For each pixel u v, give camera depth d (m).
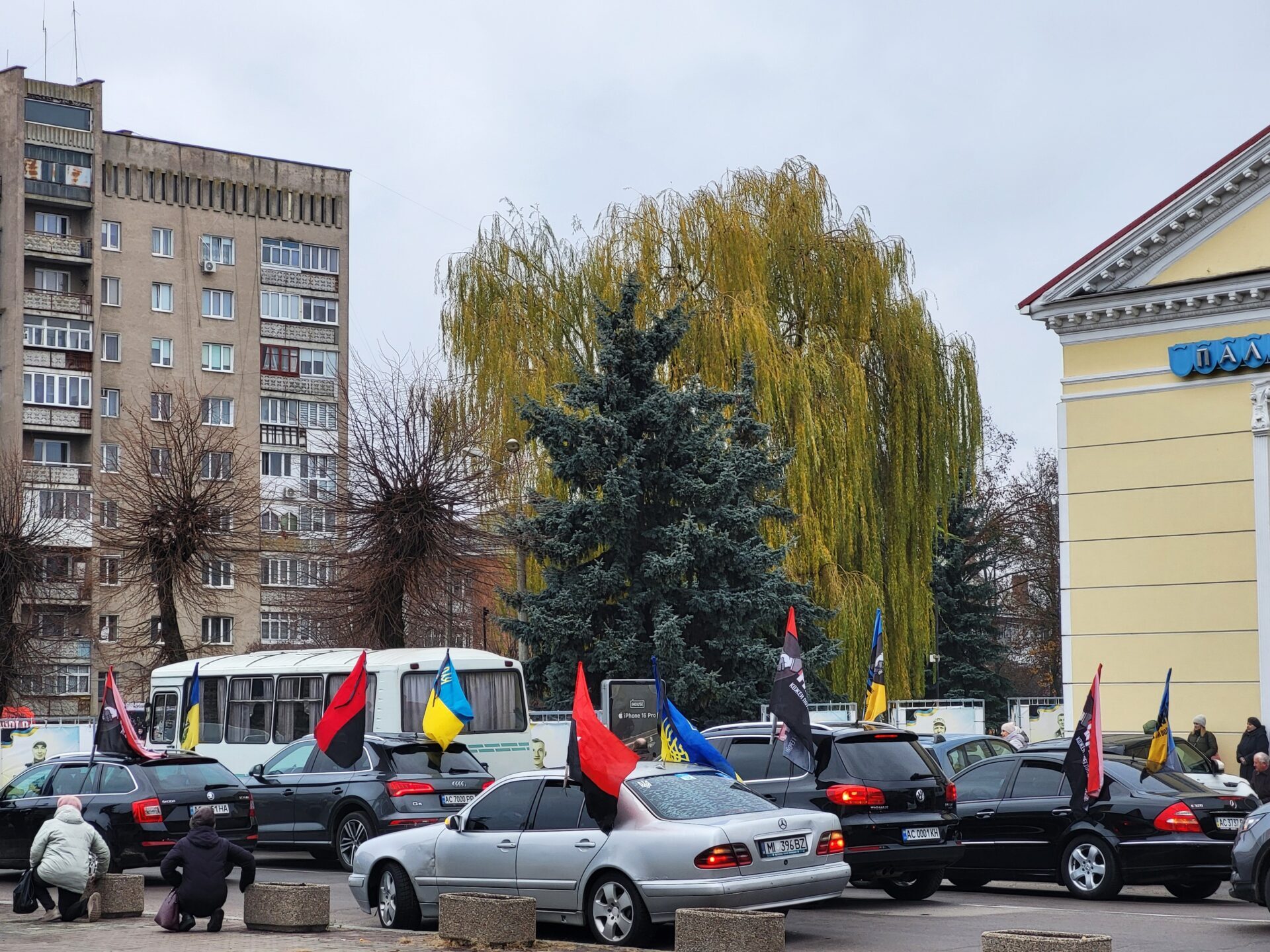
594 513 30.70
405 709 24.09
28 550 45.97
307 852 23.33
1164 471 29.11
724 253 36.56
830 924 14.55
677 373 35.69
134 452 44.19
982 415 38.62
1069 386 30.41
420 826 20.03
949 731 34.72
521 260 37.97
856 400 35.56
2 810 20.05
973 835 17.52
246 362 75.19
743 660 30.89
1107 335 30.05
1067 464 30.28
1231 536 28.25
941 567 59.66
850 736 15.70
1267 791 22.48
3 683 45.78
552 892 13.47
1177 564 28.80
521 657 33.69
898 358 37.28
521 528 31.78
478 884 14.08
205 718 27.20
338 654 25.48
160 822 18.69
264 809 21.48
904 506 36.84
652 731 29.34
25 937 14.42
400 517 36.47
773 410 34.69
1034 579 70.88
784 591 31.80
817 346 36.31
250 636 68.06
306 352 77.25
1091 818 16.69
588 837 13.28
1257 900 14.27
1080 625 29.83
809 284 37.25
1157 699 28.80
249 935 14.43
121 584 42.22
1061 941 10.24
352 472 38.41
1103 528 29.72
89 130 70.88
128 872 21.69
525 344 36.81
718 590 31.02
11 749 35.59
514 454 35.97
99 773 19.34
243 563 43.94
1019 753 17.72
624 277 36.81
